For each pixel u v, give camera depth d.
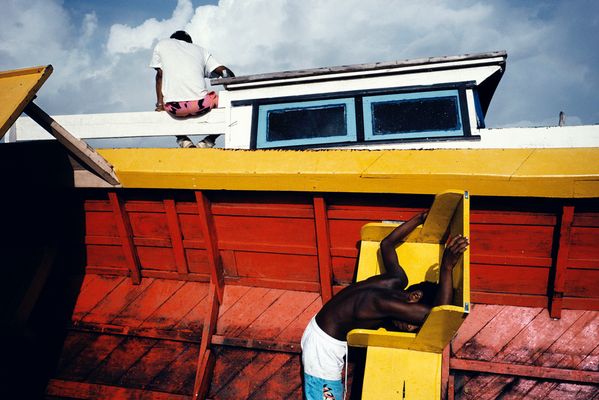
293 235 4.05
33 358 4.31
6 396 4.16
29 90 3.34
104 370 4.18
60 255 4.61
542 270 3.66
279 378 3.85
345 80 4.61
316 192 3.70
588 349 3.50
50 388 4.17
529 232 3.58
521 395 3.46
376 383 2.96
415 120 4.45
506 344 3.62
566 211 3.35
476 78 4.39
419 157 3.47
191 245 4.26
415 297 2.88
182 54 5.06
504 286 3.78
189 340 4.11
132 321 4.30
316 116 4.64
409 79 4.50
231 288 4.30
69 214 4.50
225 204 4.06
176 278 4.43
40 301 4.50
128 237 4.35
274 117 4.74
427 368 2.96
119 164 3.97
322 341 3.13
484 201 3.55
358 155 3.60
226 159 3.80
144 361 4.15
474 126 4.33
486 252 3.72
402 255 3.61
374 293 3.00
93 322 4.37
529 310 3.73
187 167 3.81
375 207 3.77
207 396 3.88
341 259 4.02
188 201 4.12
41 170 4.12
